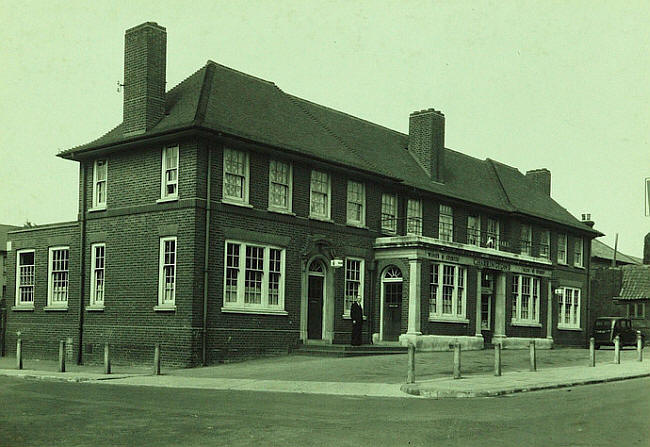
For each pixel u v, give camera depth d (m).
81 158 27.28
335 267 27.84
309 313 27.28
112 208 25.98
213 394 15.51
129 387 17.25
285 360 23.88
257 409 12.69
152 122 24.86
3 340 30.25
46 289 28.70
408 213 32.34
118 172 25.98
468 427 10.59
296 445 9.08
